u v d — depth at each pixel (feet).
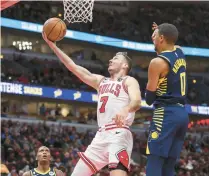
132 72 99.14
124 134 15.70
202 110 90.89
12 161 61.57
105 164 15.98
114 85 16.12
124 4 106.83
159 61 14.07
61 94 84.17
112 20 100.07
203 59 97.66
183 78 14.43
